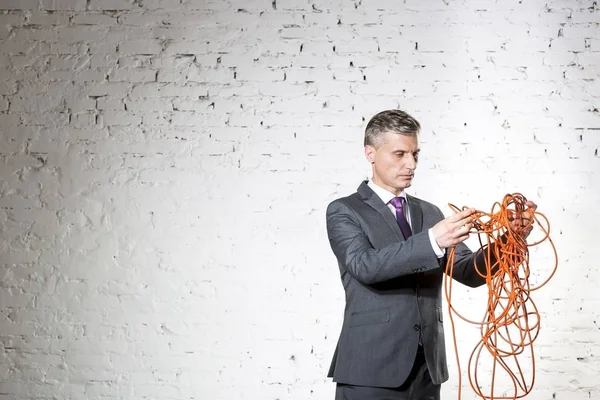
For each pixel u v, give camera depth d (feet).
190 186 11.23
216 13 11.41
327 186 11.14
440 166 11.12
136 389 11.03
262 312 11.06
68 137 11.34
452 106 11.19
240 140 11.25
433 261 6.69
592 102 11.18
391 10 11.30
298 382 10.98
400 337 7.04
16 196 11.27
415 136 7.51
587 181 11.10
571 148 11.14
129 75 11.39
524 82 11.23
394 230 7.43
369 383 7.00
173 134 11.28
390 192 7.67
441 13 11.30
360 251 7.09
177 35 11.41
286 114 11.24
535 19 11.29
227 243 11.15
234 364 11.02
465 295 11.06
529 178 11.12
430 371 7.02
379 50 11.27
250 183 11.19
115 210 11.24
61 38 11.47
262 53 11.32
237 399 10.99
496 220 6.74
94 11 11.50
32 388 11.06
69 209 11.25
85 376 11.07
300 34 11.33
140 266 11.17
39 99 11.40
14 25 11.50
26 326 11.13
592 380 10.87
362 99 11.22
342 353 7.25
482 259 7.39
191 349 11.05
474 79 11.23
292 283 11.07
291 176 11.18
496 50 11.27
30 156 11.32
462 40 11.27
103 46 11.44
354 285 7.32
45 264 11.19
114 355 11.09
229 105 11.28
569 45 11.26
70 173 11.30
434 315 7.25
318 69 11.27
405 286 7.18
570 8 11.29
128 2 11.48
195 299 11.10
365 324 7.14
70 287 11.16
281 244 11.13
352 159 11.15
